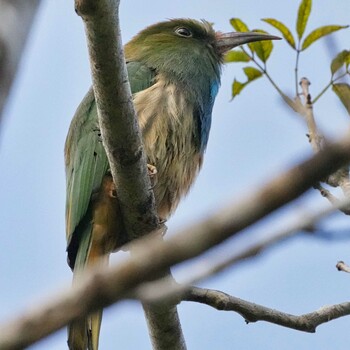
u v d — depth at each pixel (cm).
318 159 480
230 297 1084
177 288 572
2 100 572
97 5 880
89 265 1226
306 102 1173
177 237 495
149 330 1127
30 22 606
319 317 1116
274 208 486
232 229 490
